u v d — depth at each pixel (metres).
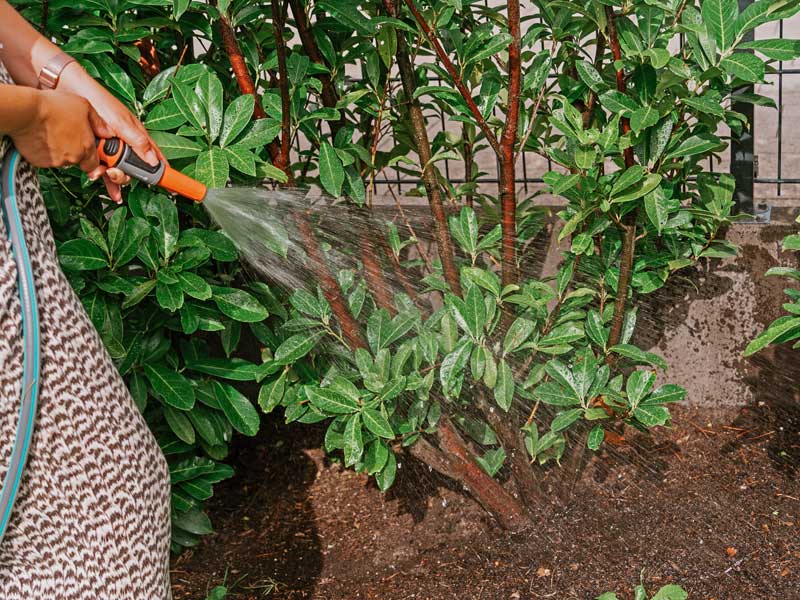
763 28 5.59
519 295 2.51
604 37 2.55
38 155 1.55
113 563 1.66
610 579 2.71
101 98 1.80
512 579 2.75
